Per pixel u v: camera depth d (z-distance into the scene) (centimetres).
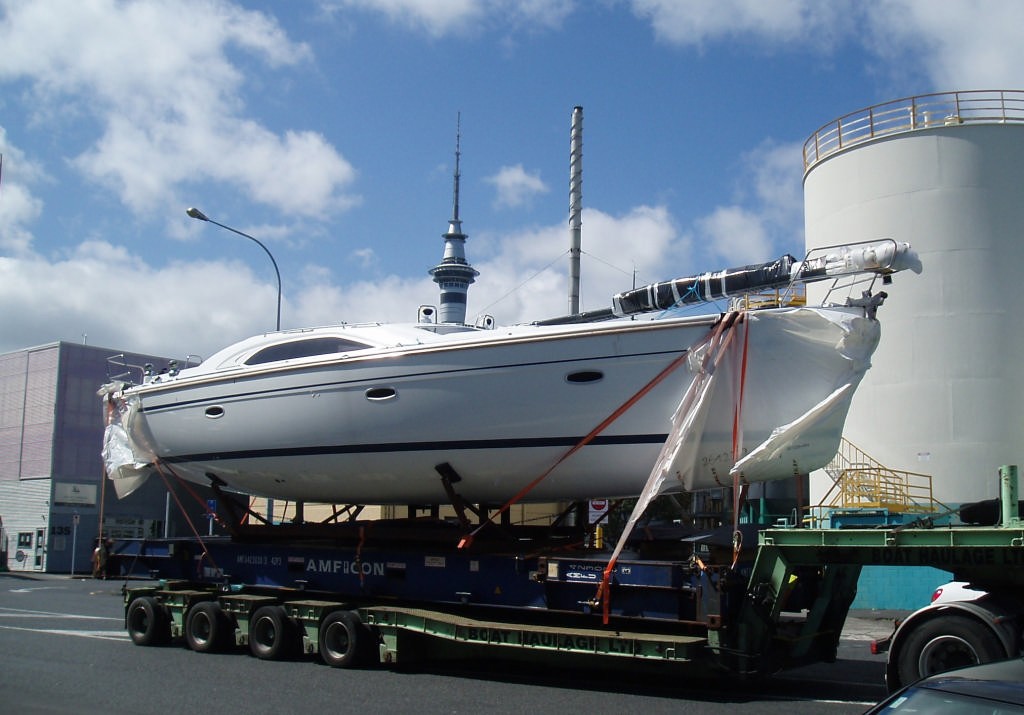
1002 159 1852
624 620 895
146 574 1261
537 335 950
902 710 396
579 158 1945
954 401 1822
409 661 981
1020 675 423
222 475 1220
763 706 796
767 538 810
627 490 998
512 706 795
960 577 780
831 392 877
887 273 880
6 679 928
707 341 888
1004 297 1827
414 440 1024
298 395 1088
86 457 3353
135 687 883
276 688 879
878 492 1753
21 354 3450
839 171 2005
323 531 1123
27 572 3209
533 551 984
